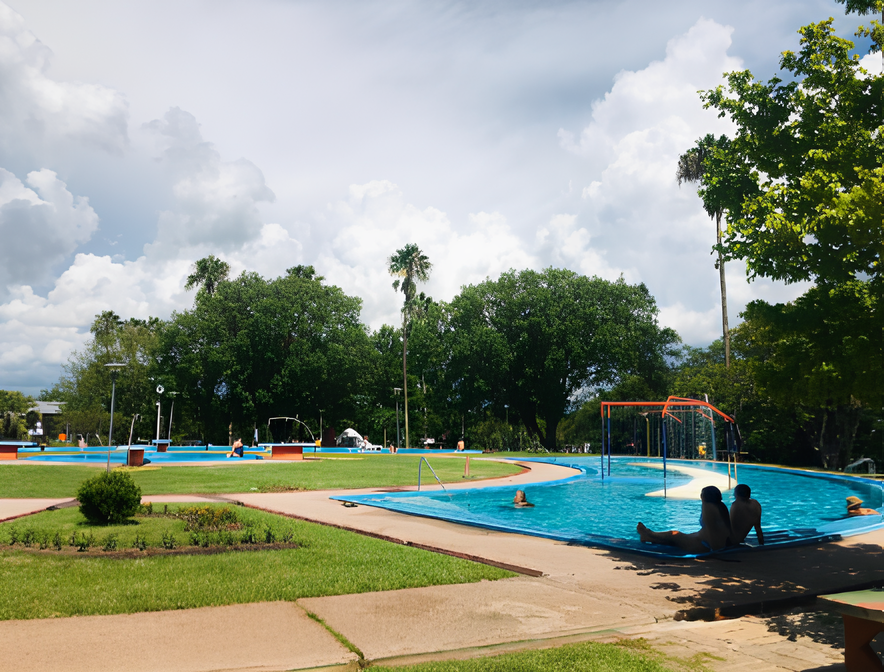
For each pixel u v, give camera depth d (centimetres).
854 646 502
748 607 711
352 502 1688
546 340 5938
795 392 869
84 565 840
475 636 583
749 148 913
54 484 2034
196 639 560
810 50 875
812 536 1155
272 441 6575
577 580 820
